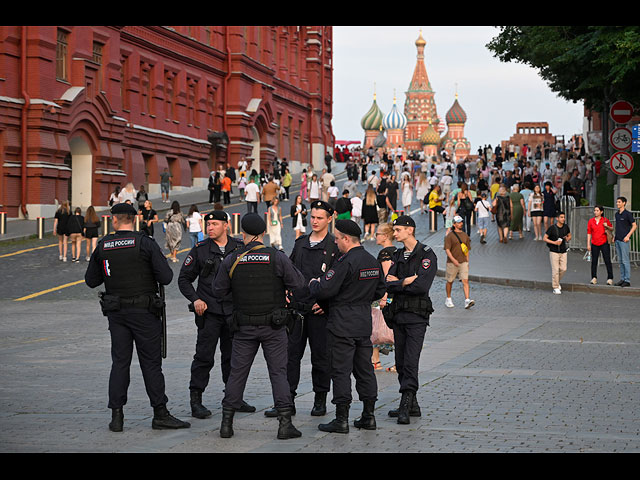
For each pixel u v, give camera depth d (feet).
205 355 33.19
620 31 94.22
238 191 197.47
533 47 108.99
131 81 169.17
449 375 40.27
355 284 30.22
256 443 28.37
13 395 36.40
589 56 101.55
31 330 59.11
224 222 33.60
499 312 65.67
